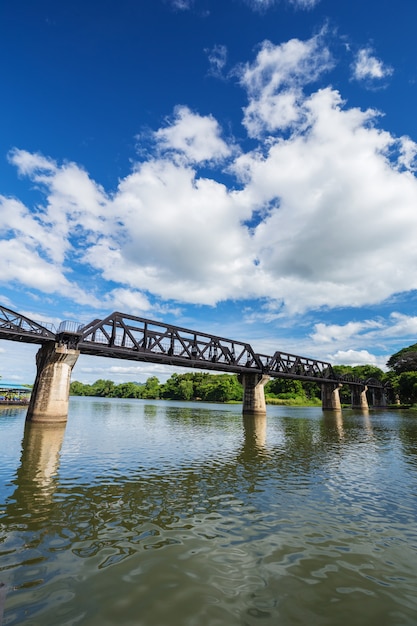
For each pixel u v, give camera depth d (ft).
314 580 21.56
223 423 133.49
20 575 21.40
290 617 17.80
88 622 17.07
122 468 51.78
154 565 22.98
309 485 44.21
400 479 48.06
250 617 17.78
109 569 22.34
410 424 142.00
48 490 39.63
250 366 185.06
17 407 180.75
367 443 84.28
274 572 22.47
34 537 27.02
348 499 38.50
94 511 33.14
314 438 92.58
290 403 383.04
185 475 48.39
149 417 157.28
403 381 313.12
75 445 71.41
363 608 18.78
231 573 22.21
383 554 25.32
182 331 149.48
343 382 272.92
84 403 323.37
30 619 17.20
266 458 62.54
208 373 513.45
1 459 55.57
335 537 28.17
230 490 41.27
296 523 31.09
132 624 16.99
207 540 27.17
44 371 109.60
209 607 18.52
